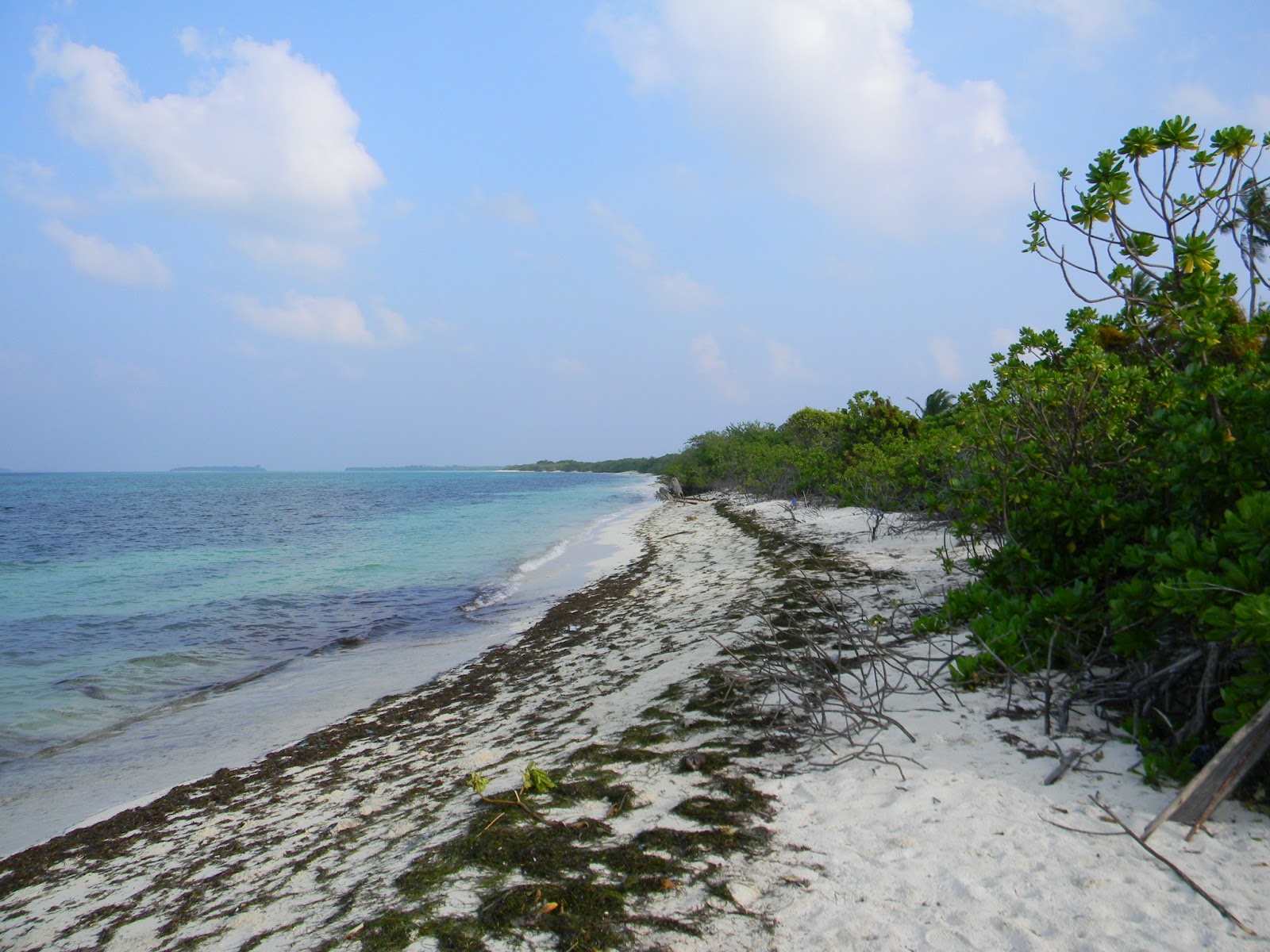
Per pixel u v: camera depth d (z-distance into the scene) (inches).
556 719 233.5
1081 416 245.9
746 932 104.3
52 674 355.6
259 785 214.7
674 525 959.6
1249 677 126.9
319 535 1058.7
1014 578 239.6
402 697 298.8
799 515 733.9
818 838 128.9
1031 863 115.0
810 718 183.2
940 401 944.9
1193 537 154.9
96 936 135.0
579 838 137.7
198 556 815.1
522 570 661.3
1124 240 205.9
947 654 220.4
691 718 203.0
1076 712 169.0
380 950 108.2
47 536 1101.1
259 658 381.7
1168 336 267.3
